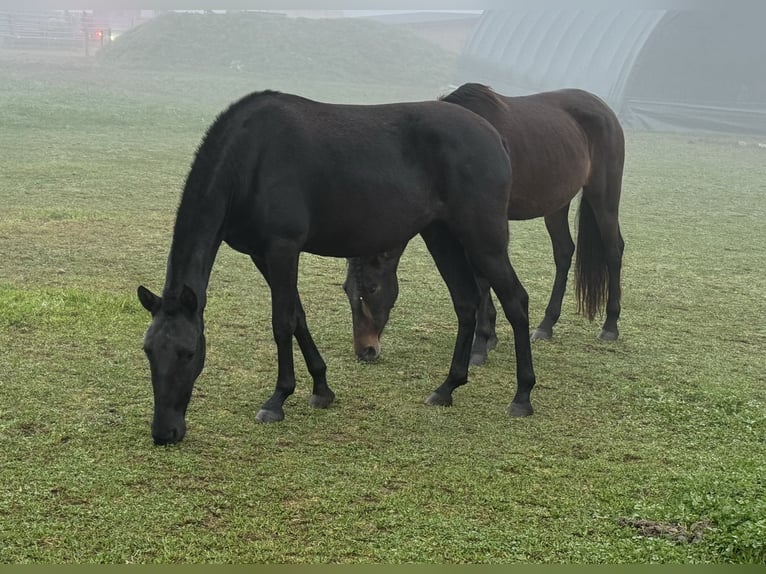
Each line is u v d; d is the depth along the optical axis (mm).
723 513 3902
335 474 4324
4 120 18547
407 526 3834
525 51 32844
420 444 4773
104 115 20672
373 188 4980
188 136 18750
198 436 4707
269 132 4840
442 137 5137
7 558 3424
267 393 5422
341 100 28578
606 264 7152
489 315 6488
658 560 3619
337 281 8414
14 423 4668
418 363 6207
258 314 7066
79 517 3758
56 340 6043
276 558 3533
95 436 4590
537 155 6445
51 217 10164
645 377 6129
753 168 19375
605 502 4148
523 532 3828
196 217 4621
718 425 5270
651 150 21688
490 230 5211
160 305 4414
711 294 8641
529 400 5355
